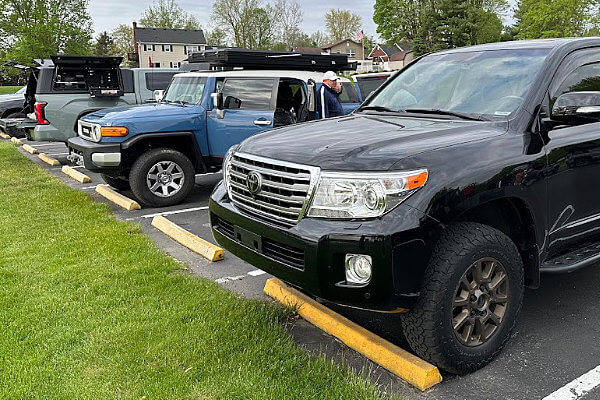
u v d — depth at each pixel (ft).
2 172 33.47
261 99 24.16
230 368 10.00
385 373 10.14
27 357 10.49
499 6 189.16
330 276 9.17
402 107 13.62
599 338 11.39
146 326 11.71
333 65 32.40
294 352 10.60
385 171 8.97
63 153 44.09
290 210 9.78
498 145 10.22
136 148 23.59
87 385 9.54
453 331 9.60
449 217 9.16
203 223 21.31
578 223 11.94
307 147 10.24
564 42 12.60
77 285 14.24
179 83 26.96
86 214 21.86
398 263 8.79
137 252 16.98
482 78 12.65
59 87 34.35
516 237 11.05
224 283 14.79
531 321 12.21
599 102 10.53
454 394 9.46
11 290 13.82
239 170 11.25
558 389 9.57
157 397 9.16
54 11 143.95
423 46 178.50
